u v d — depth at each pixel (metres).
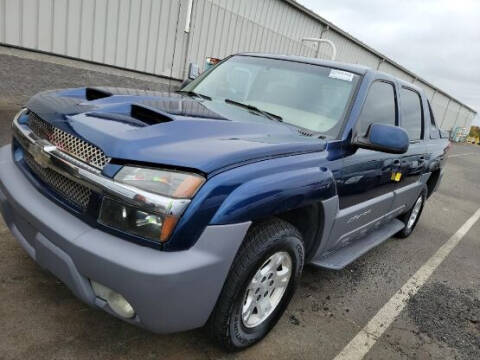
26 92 7.12
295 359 2.41
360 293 3.41
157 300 1.76
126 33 8.22
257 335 2.41
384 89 3.41
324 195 2.45
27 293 2.50
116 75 8.34
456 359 2.76
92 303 1.91
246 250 2.09
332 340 2.68
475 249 5.35
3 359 1.97
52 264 1.95
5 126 5.75
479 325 3.27
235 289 2.06
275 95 3.19
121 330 2.34
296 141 2.45
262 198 2.00
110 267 1.75
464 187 10.79
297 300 3.08
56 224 1.91
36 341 2.13
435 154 4.75
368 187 3.14
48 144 2.10
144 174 1.80
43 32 7.02
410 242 5.06
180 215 1.78
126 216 1.80
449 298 3.67
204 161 1.86
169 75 9.40
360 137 2.81
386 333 2.90
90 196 1.89
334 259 3.06
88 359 2.08
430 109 4.72
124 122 2.08
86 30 7.57
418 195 4.73
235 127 2.36
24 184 2.23
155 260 1.74
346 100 2.96
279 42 12.67
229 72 3.61
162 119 2.20
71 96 2.57
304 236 2.68
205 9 9.66
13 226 2.28
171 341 2.33
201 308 1.94
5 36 6.61
